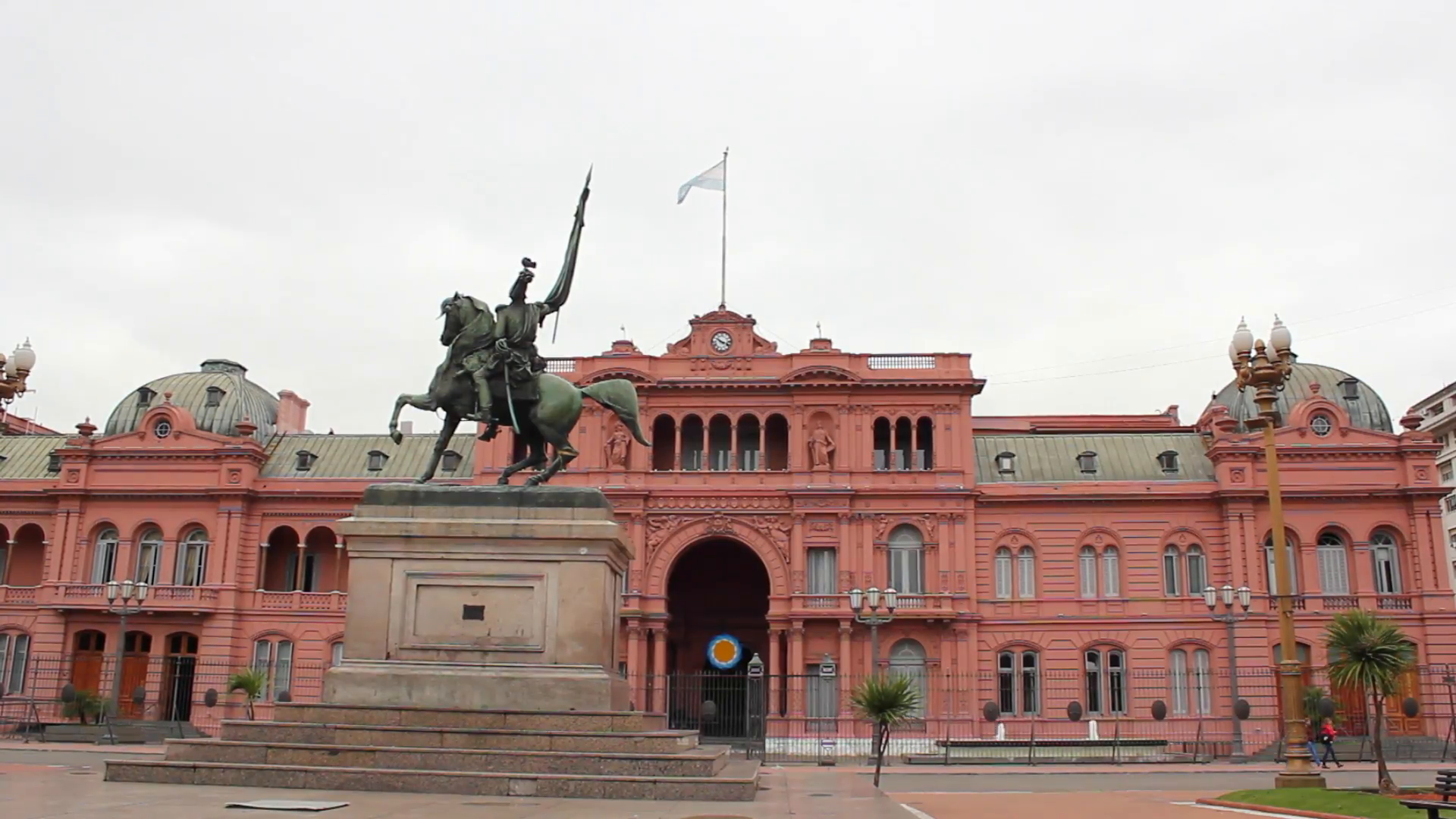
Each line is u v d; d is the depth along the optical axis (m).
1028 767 53.66
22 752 48.28
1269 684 70.12
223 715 73.38
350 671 23.11
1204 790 35.88
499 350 25.62
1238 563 72.00
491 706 22.81
